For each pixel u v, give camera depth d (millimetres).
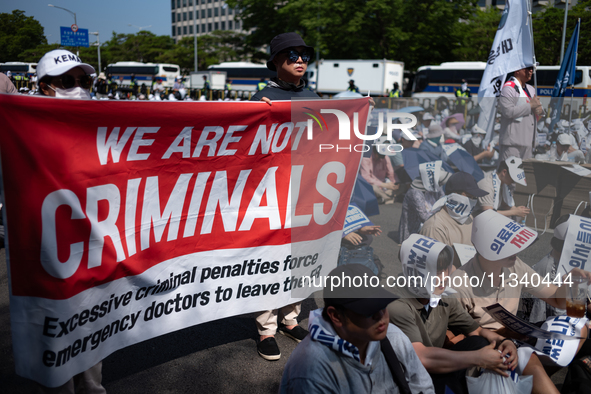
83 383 2174
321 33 27297
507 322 2270
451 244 2100
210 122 2311
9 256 1844
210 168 2391
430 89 26219
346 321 1633
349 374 1678
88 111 1939
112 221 2092
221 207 2473
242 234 2541
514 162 2055
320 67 28250
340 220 2186
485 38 32812
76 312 1982
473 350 2219
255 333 3326
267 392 2605
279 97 3043
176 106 2189
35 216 1853
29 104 1798
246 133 2426
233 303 2604
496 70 4293
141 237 2223
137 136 2127
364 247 2160
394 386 1806
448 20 26484
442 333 2375
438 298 2164
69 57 2676
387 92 26641
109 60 67000
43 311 1905
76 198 1950
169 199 2303
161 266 2324
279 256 2627
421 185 2062
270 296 2664
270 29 30891
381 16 26156
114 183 2080
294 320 3223
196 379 2703
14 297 1870
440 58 29609
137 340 2309
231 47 64812
